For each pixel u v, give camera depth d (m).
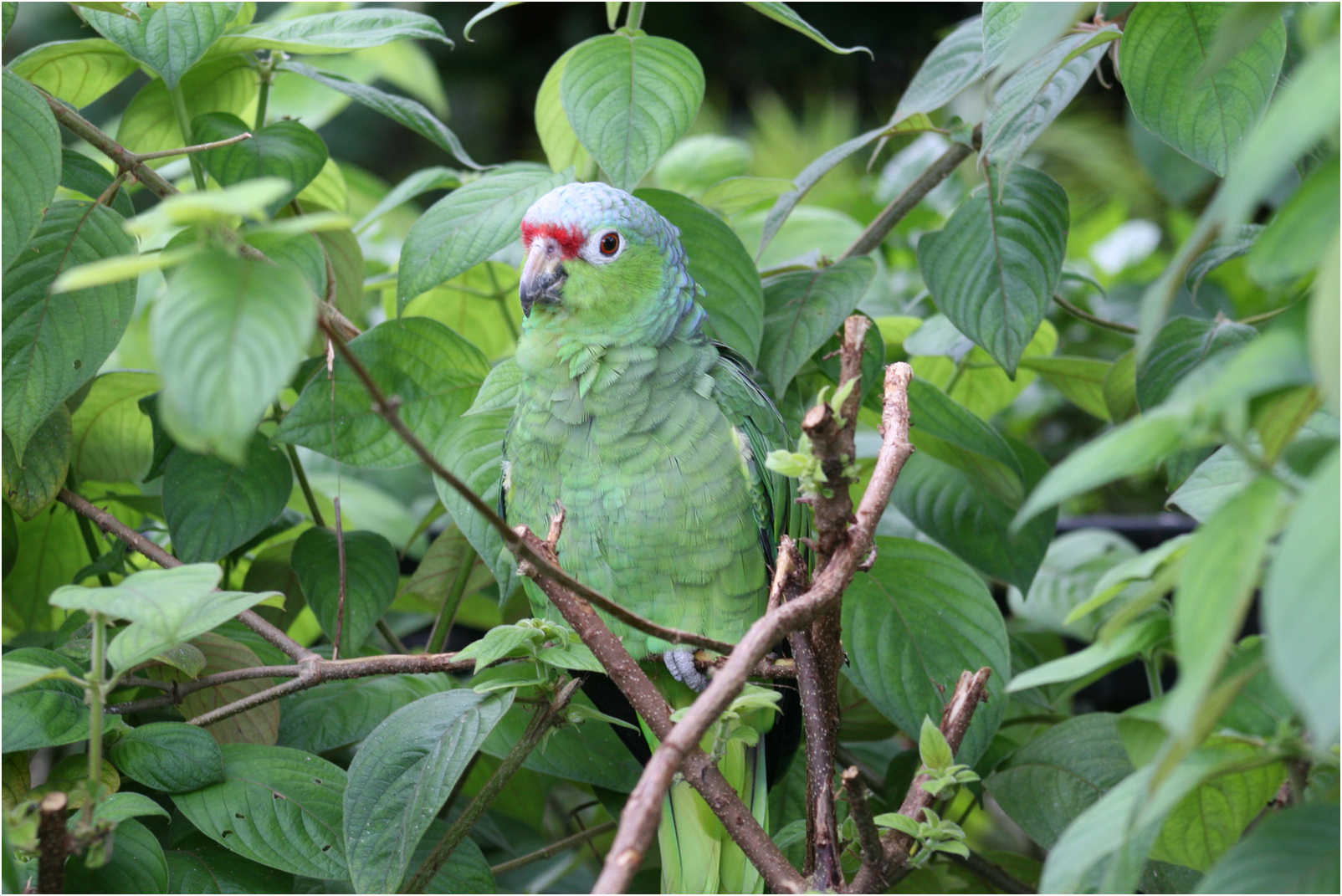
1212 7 2.08
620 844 1.31
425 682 3.04
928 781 2.06
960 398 4.17
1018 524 1.17
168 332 1.16
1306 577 0.94
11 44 7.50
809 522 3.22
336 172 3.74
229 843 2.22
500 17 10.20
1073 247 5.54
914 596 2.93
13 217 2.06
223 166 2.89
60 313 2.34
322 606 3.04
